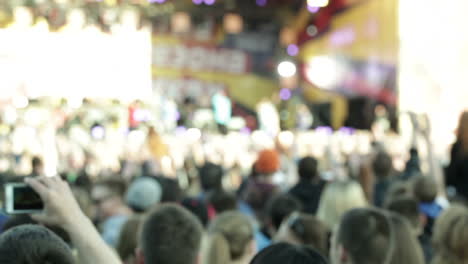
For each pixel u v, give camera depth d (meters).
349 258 2.42
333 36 18.83
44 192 1.70
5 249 1.35
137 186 4.43
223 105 19.05
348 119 14.12
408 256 2.96
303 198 5.77
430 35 12.39
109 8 19.09
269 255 1.47
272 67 21.72
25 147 15.31
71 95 18.55
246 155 15.91
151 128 12.69
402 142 12.29
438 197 5.02
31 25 18.58
